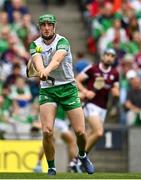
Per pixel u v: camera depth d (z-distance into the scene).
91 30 43.84
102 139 35.09
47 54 21.00
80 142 21.81
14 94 35.31
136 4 44.50
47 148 21.47
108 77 29.06
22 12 43.19
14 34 40.94
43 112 21.25
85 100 29.05
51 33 20.89
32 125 33.59
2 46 38.88
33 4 47.53
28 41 40.31
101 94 29.06
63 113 31.94
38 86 35.75
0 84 35.91
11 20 42.25
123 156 35.19
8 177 19.92
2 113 34.31
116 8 43.78
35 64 20.69
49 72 20.23
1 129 33.72
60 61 20.61
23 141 32.28
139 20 43.22
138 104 35.97
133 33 42.28
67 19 46.50
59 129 32.00
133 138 35.16
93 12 44.34
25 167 31.97
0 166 31.84
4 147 32.06
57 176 20.52
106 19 43.25
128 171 35.09
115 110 36.38
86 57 42.66
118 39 41.50
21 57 38.62
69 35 45.28
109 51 29.09
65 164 33.50
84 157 22.38
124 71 38.16
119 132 35.19
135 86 35.88
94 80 29.06
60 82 21.31
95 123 28.83
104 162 35.09
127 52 40.97
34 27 42.25
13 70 36.28
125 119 36.06
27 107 34.97
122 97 37.00
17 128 33.84
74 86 21.53
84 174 22.25
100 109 29.09
